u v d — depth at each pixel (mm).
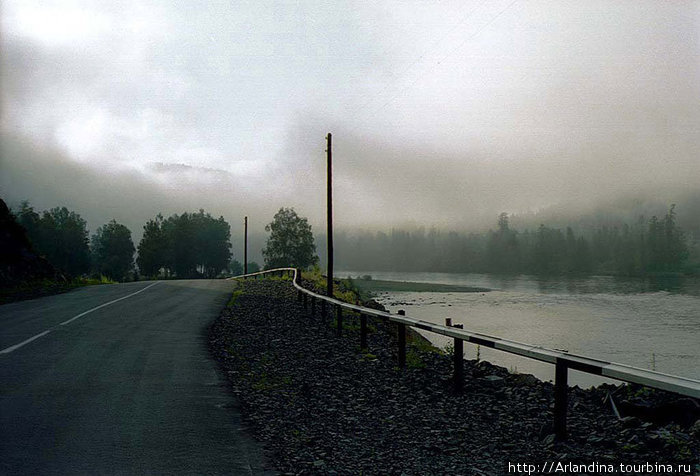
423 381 9555
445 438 6387
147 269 150750
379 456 5797
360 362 11625
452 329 8844
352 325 18422
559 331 62906
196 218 173125
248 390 8820
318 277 42844
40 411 7105
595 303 110750
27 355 11039
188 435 6332
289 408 7785
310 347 13500
